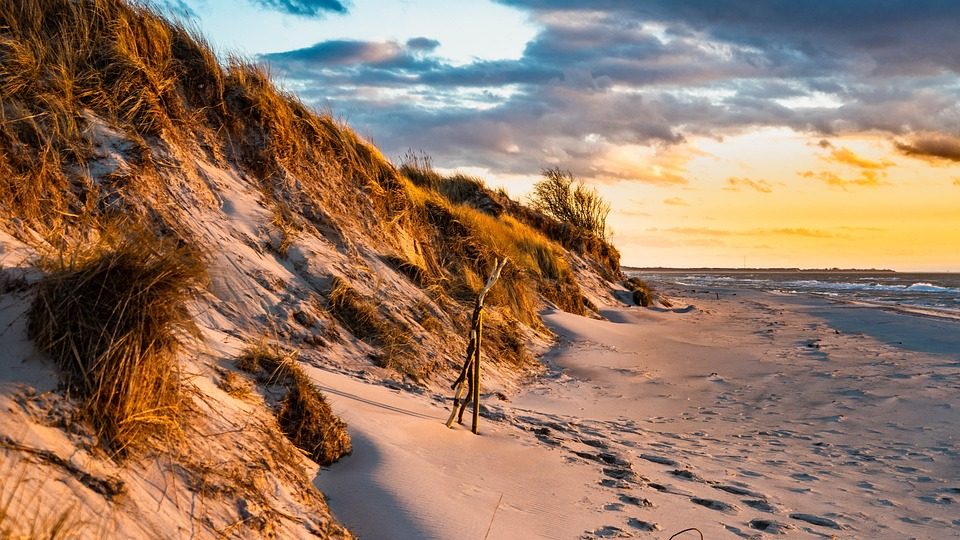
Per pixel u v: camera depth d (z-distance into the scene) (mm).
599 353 15305
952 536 5984
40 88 7973
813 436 9570
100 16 9492
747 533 5469
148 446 3701
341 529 4309
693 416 10523
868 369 14781
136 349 3707
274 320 8203
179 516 3459
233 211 9523
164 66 10055
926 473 7953
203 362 5082
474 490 5273
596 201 36094
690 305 33750
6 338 3609
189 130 9883
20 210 6398
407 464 5348
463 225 15984
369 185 13141
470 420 7504
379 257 11789
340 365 8203
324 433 5215
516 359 12852
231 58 11445
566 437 7949
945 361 15828
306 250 9812
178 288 4090
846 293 60812
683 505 5953
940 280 128750
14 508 2797
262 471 4230
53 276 3834
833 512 6434
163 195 8414
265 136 10906
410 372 9086
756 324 24797
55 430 3340
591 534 4934
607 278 30594
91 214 7262
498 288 15445
